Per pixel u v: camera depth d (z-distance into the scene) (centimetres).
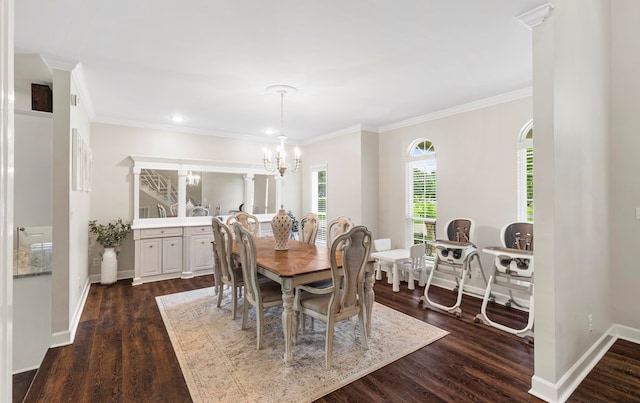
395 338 285
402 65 296
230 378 224
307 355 256
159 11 211
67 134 285
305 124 527
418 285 456
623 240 290
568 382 212
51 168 279
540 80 205
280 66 297
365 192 532
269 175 640
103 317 334
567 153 216
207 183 565
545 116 203
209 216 564
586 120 246
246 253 280
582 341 237
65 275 278
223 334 294
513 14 214
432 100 399
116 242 462
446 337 288
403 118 488
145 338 286
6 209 57
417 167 492
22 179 272
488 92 371
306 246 375
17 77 307
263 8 208
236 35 242
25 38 245
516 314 343
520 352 261
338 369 235
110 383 218
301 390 211
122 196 493
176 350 264
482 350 264
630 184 285
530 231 328
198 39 247
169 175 527
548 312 203
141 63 289
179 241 497
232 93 370
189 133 552
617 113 290
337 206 579
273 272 257
